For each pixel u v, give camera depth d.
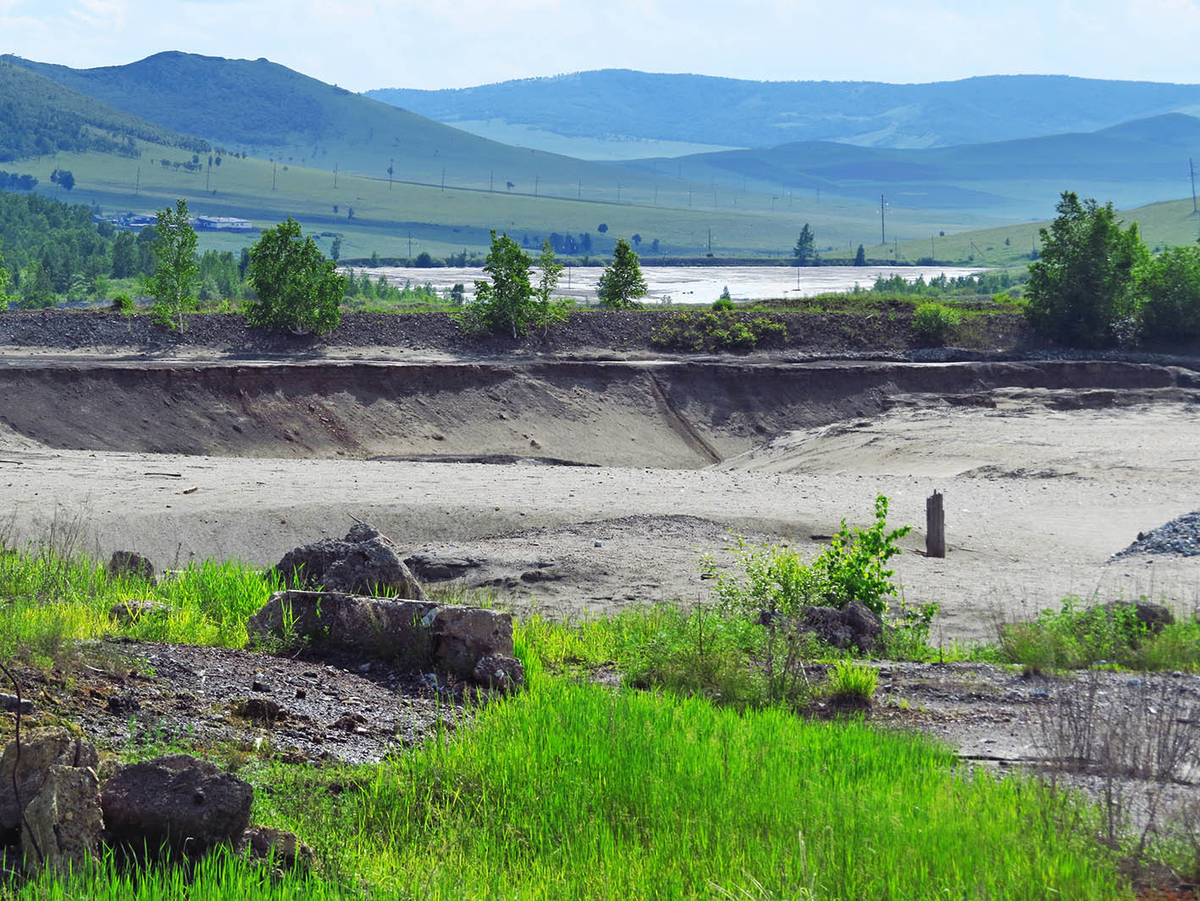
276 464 63.53
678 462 100.25
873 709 20.72
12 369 82.94
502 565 39.03
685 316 124.81
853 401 110.06
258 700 15.79
